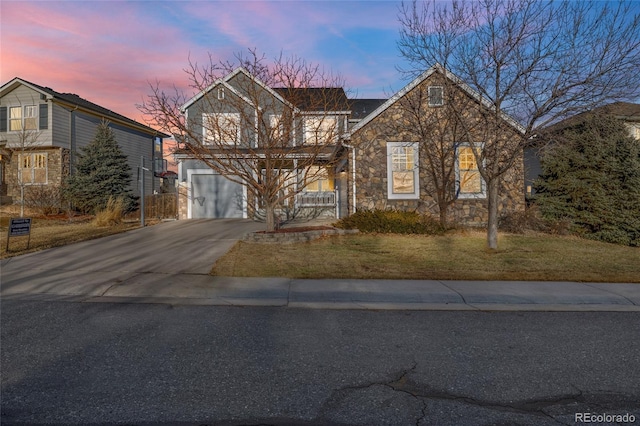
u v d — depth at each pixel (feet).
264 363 14.56
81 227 54.08
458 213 52.90
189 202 66.18
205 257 34.12
